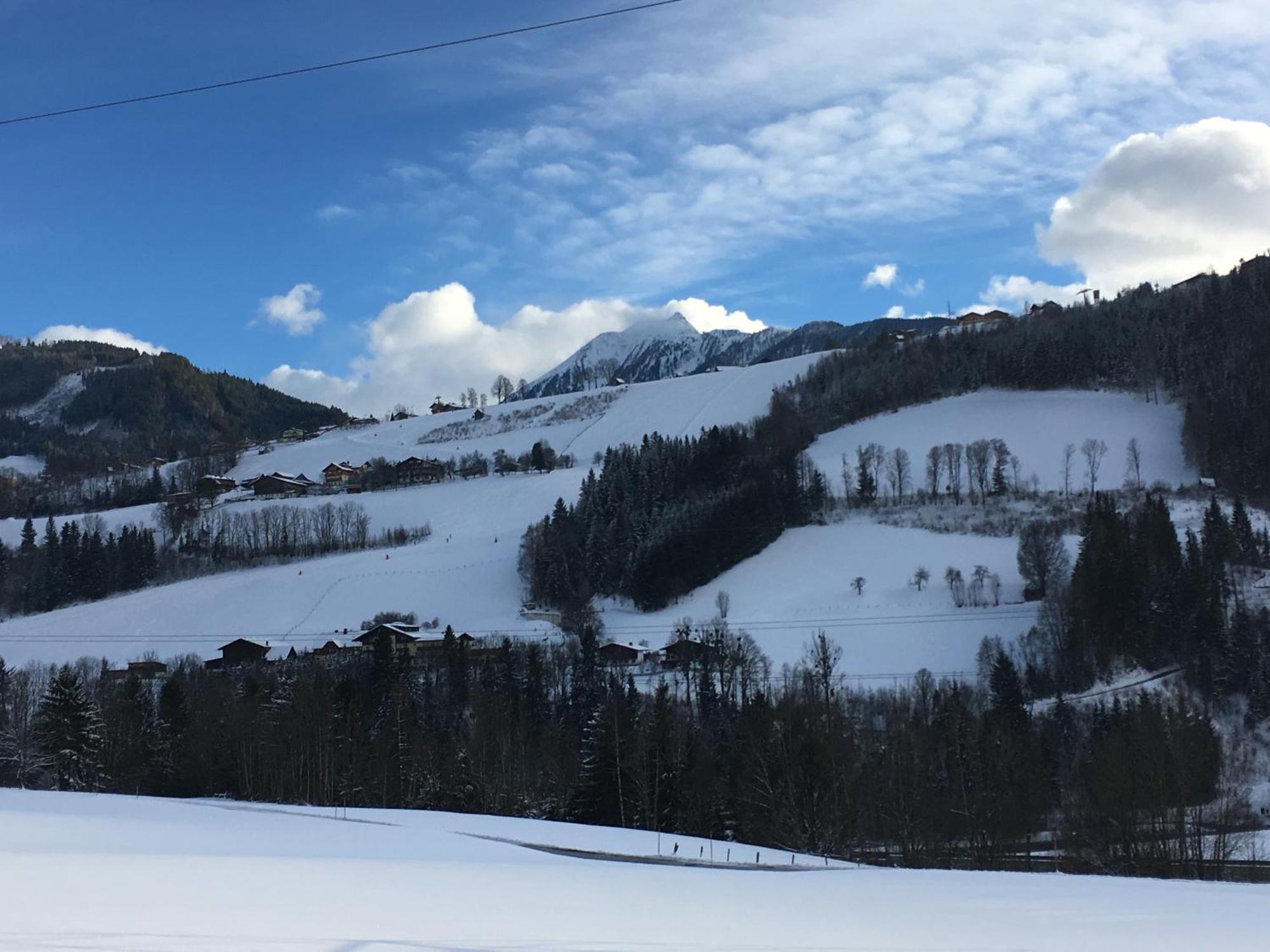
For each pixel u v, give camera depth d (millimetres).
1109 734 92625
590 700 128625
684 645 138500
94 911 23859
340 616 195125
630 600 191625
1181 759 78625
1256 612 134500
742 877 43281
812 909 30859
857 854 85812
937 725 105312
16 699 128250
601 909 29188
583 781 96250
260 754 108250
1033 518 197000
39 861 33656
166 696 118188
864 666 140125
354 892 29922
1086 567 138125
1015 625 146250
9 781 118000
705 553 192375
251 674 143500
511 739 109562
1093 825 78438
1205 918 29453
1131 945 24438
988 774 91500
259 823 64812
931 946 23781
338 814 79375
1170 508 193500
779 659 145375
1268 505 193250
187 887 28703
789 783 85062
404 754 110125
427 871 37375
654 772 90125
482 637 168750
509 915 27062
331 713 109000
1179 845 72875
